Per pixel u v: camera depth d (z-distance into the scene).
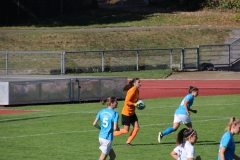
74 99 87.69
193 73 130.25
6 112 76.94
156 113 73.25
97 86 89.31
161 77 124.19
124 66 134.12
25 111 78.00
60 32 154.38
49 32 154.25
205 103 83.25
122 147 52.06
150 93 99.81
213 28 163.62
